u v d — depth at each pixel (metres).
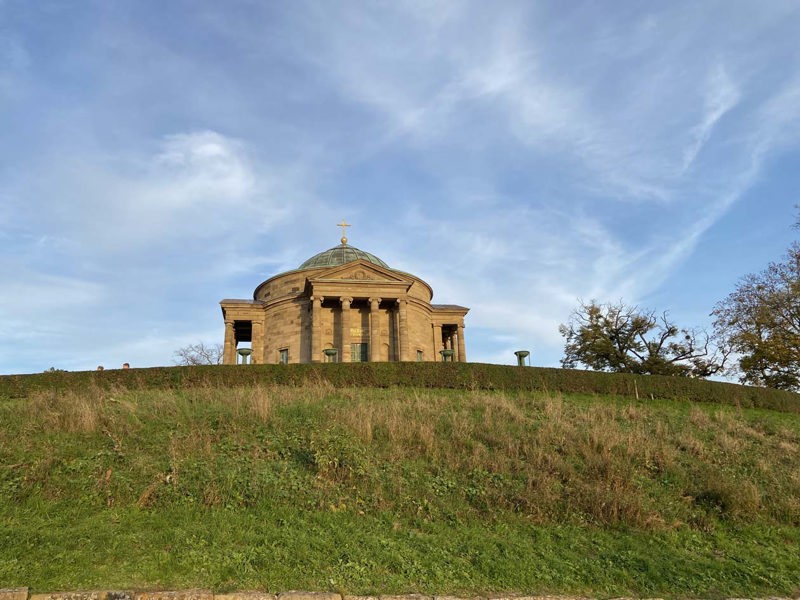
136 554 11.27
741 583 11.73
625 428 21.47
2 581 9.96
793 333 50.72
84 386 29.95
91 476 14.62
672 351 64.38
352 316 51.97
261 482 14.68
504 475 16.16
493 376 32.66
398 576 11.05
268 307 55.34
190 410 20.59
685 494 16.14
